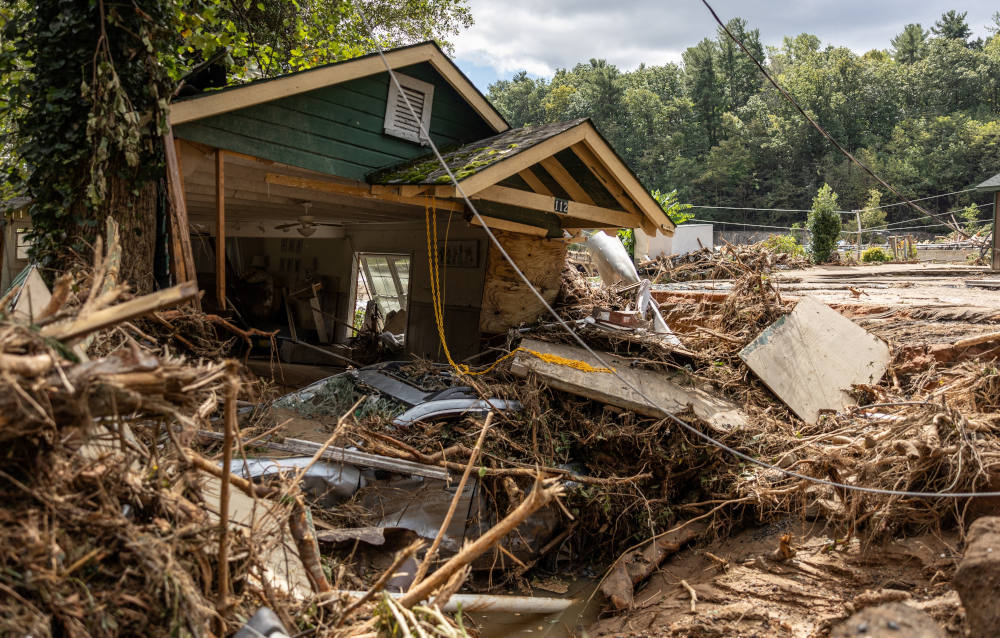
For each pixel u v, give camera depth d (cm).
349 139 870
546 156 811
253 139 777
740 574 532
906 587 462
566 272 1091
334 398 739
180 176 729
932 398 638
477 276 1061
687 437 655
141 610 250
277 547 362
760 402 759
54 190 625
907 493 484
